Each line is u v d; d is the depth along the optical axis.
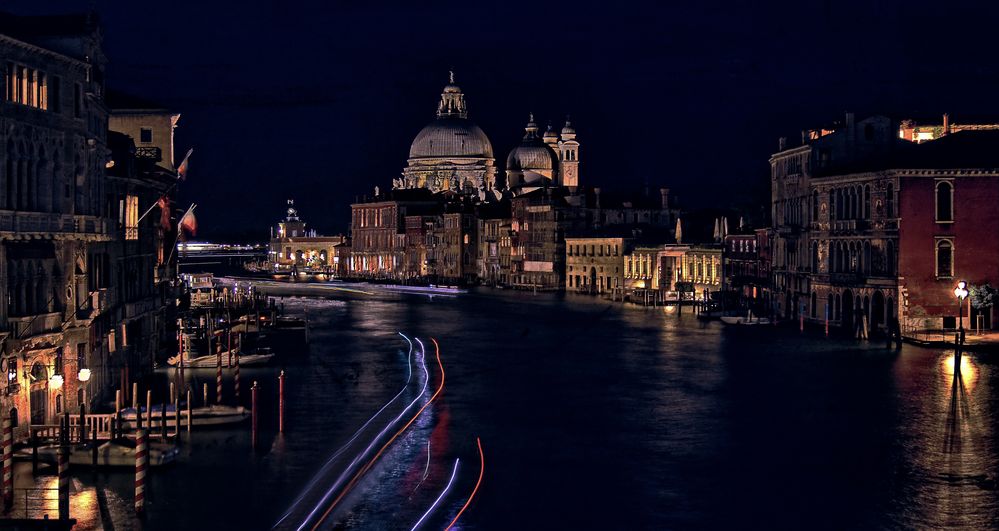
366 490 42.44
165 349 76.50
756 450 49.19
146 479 42.84
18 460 43.56
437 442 50.84
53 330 46.12
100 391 54.34
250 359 77.06
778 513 39.69
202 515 38.78
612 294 152.62
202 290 138.38
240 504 40.19
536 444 50.50
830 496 41.75
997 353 78.62
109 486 41.78
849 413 57.25
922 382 66.50
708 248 144.75
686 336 97.19
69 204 47.81
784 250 110.69
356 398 62.78
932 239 87.81
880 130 102.94
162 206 75.25
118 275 59.81
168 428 51.44
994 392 62.62
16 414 43.72
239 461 46.25
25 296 44.72
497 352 86.69
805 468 45.88
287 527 37.72
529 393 64.88
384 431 53.06
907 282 88.06
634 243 158.12
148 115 80.44
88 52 48.75
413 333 103.31
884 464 46.44
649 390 65.69
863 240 92.44
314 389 66.12
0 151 41.53
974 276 88.25
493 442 50.94
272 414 57.31
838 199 96.94
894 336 86.69
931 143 91.00
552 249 175.88
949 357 77.12
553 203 175.88
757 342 90.19
